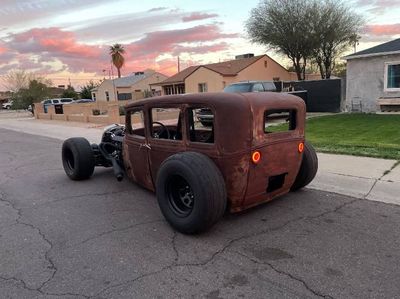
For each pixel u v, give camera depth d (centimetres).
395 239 382
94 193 593
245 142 387
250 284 308
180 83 3772
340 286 300
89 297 300
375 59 1630
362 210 468
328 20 3244
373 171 634
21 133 1844
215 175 387
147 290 306
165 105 451
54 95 6856
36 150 1155
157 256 364
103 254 373
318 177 620
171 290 304
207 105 402
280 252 362
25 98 5466
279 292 295
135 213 490
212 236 404
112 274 334
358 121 1347
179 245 386
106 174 722
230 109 384
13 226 464
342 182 586
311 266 333
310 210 473
